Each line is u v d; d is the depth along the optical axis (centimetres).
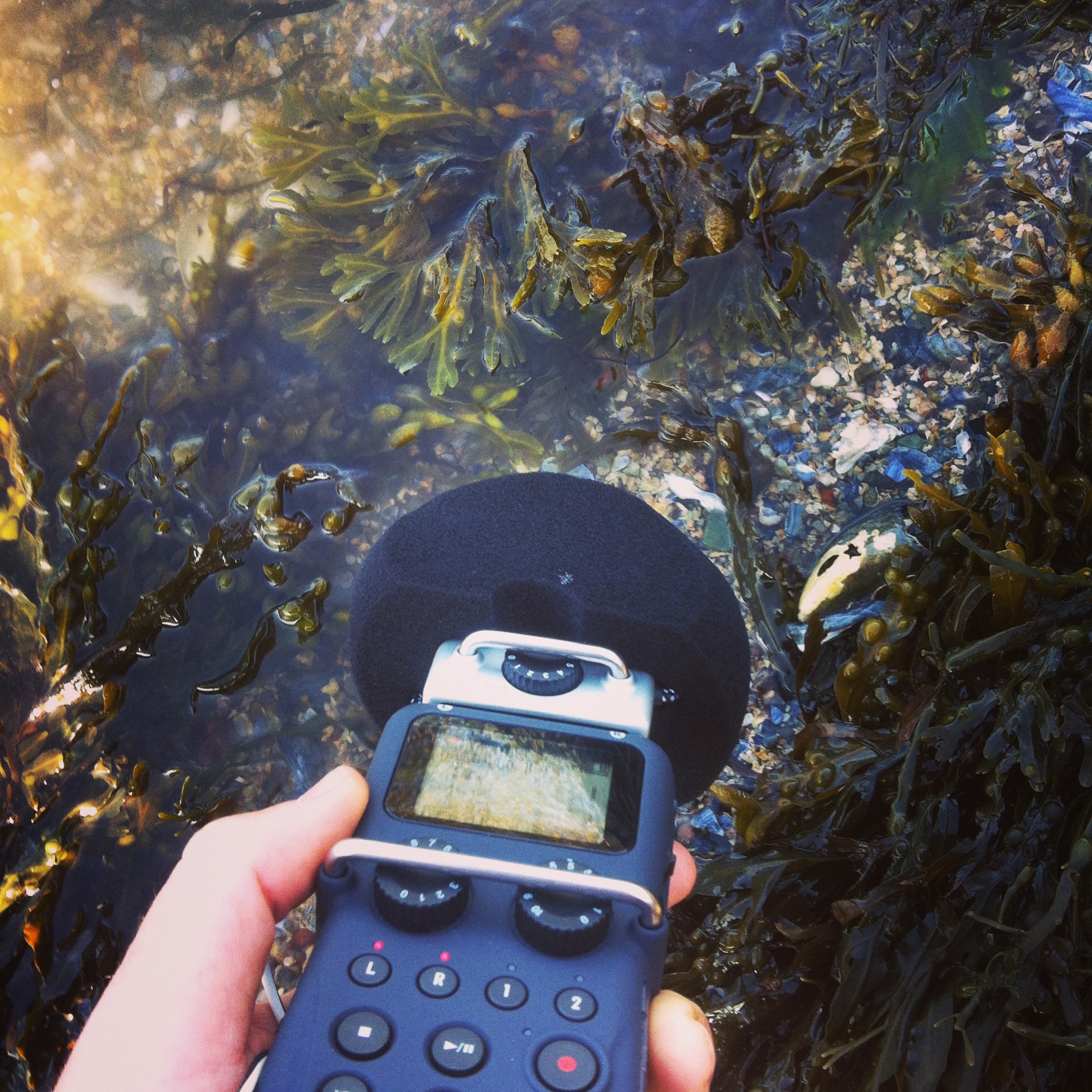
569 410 60
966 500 47
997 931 37
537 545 27
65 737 53
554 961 22
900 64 59
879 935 37
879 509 53
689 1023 26
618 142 61
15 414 59
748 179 57
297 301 62
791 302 60
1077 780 39
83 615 55
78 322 64
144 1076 24
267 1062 21
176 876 26
